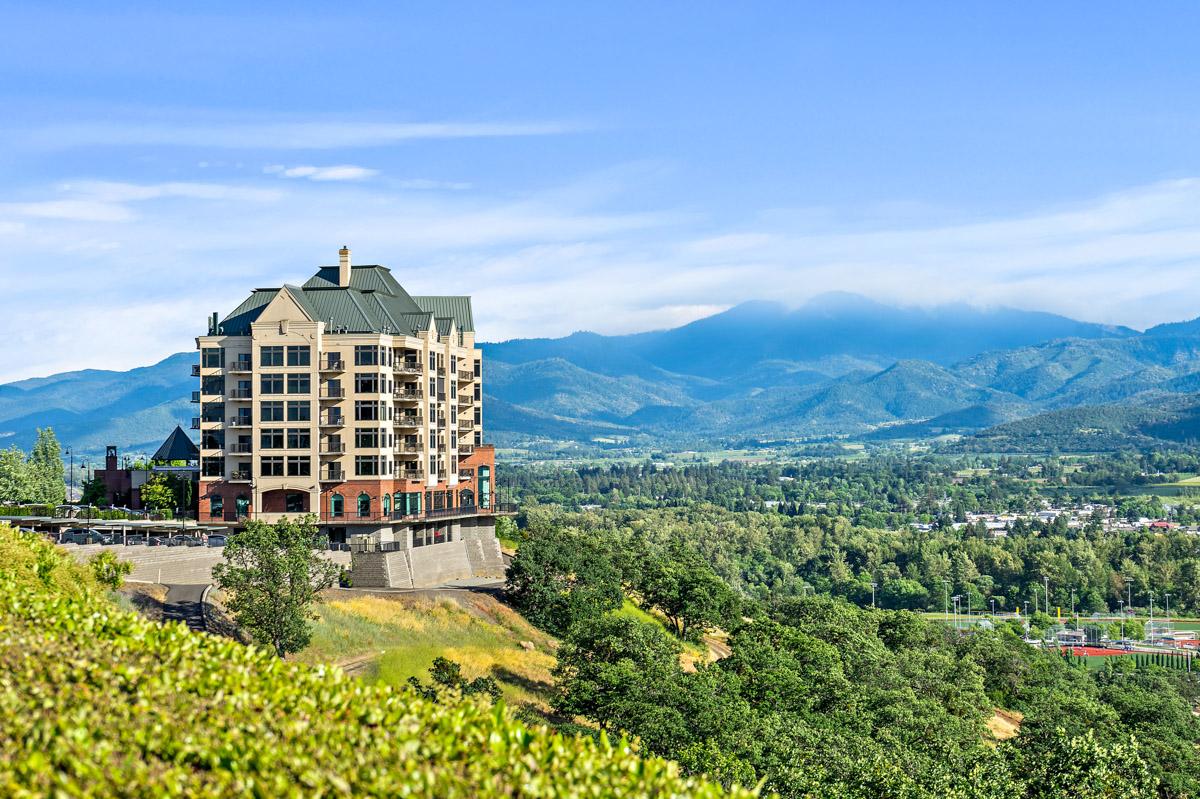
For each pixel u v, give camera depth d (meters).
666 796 23.72
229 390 111.75
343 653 81.88
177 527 110.56
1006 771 73.88
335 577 84.50
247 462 110.94
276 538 76.75
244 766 20.92
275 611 73.94
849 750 72.12
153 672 25.62
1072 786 72.75
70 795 18.45
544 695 84.19
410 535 114.62
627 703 68.44
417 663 82.94
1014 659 144.00
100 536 98.38
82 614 30.17
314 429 110.00
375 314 116.81
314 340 110.25
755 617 139.38
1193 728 116.06
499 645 95.44
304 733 22.86
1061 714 105.44
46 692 23.30
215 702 23.92
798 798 62.88
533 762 23.33
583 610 104.88
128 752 21.05
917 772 71.19
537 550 108.12
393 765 21.95
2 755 19.88
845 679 93.00
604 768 24.66
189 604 82.31
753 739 69.00
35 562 51.84
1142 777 75.50
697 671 82.69
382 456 110.25
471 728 24.56
